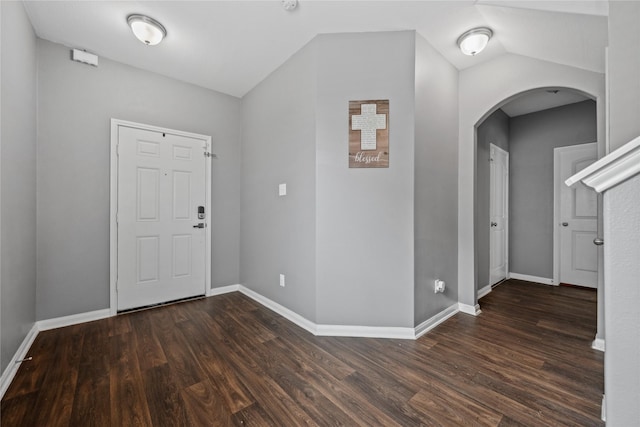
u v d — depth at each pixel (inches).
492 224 146.7
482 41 88.3
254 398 59.2
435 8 78.4
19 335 74.6
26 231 81.1
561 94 135.1
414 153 87.4
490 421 52.9
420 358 75.2
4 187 65.1
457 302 111.6
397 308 88.3
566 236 147.7
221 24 86.5
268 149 116.7
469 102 110.3
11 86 69.3
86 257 100.7
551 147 152.2
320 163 90.0
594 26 66.2
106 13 82.0
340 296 90.0
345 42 89.6
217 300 124.2
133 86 110.6
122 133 108.0
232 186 138.3
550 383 64.4
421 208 91.0
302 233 96.9
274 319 102.7
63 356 75.9
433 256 97.3
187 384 63.9
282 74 108.0
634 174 22.7
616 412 23.7
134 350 79.3
